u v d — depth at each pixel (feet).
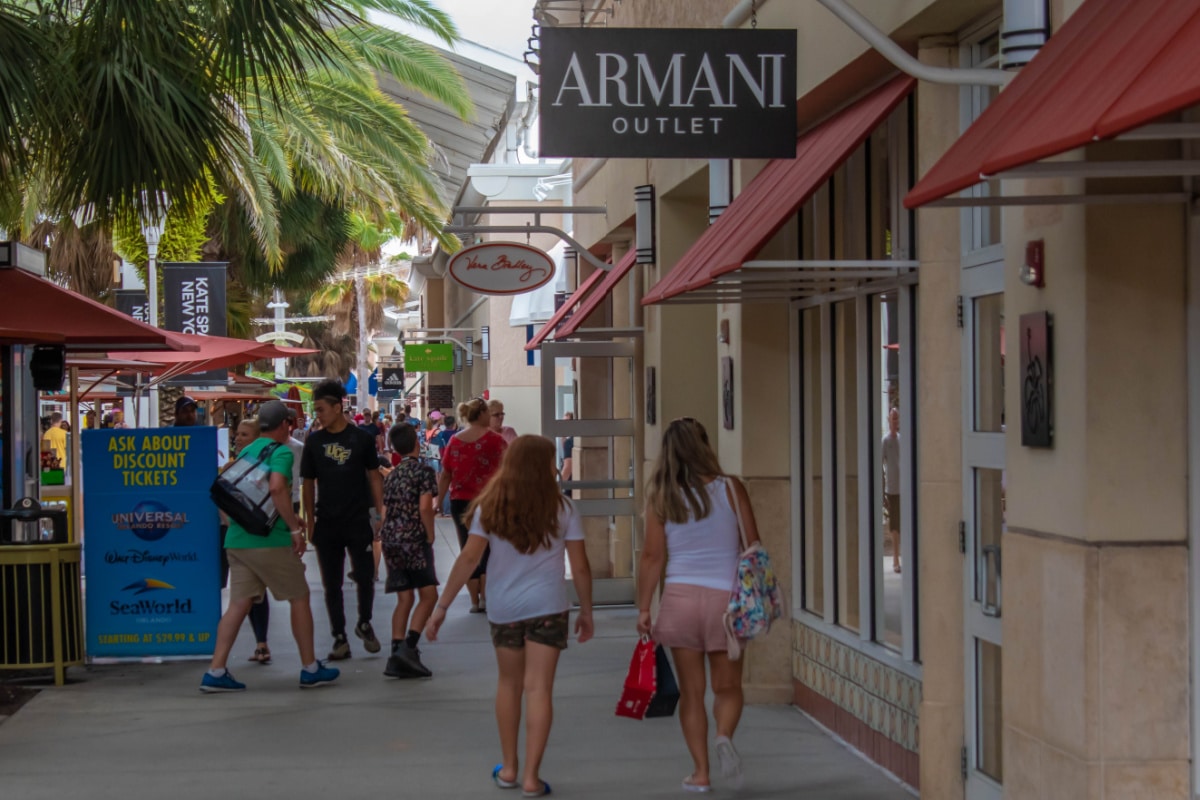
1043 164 19.19
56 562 47.44
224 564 55.16
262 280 167.53
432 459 122.52
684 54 30.01
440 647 55.21
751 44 30.17
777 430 43.29
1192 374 21.90
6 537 48.01
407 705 43.78
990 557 28.94
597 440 76.89
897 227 34.68
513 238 123.13
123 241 109.81
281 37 44.24
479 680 48.08
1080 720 22.06
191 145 46.73
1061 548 22.68
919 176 31.07
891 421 35.40
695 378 57.98
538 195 124.06
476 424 62.34
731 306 44.50
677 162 54.08
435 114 128.98
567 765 35.78
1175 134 16.51
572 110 29.68
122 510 51.67
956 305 30.19
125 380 103.86
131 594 51.60
